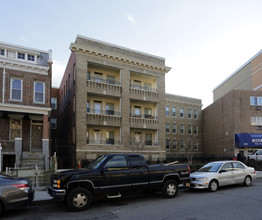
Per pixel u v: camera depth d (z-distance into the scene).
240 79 45.00
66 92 28.83
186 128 42.16
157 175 9.32
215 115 38.66
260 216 6.81
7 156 19.41
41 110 19.31
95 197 8.19
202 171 11.97
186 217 6.80
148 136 28.56
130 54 26.64
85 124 22.91
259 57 38.88
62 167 25.33
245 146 31.25
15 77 19.14
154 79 29.34
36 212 7.87
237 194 10.21
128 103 25.81
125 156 8.96
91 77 24.89
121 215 7.16
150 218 6.77
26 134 20.53
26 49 19.92
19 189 7.59
